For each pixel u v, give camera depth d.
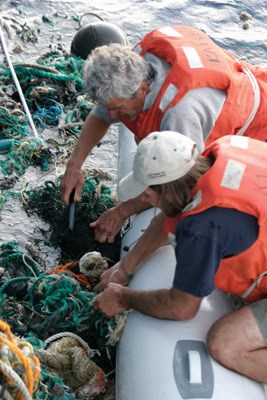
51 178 3.64
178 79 2.66
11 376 2.14
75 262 3.12
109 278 2.80
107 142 3.88
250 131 2.81
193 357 2.39
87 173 3.58
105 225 3.02
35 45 4.52
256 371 2.43
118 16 4.91
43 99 4.04
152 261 2.76
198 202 2.18
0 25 4.52
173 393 2.33
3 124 3.84
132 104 2.68
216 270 2.25
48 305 2.88
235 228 2.18
